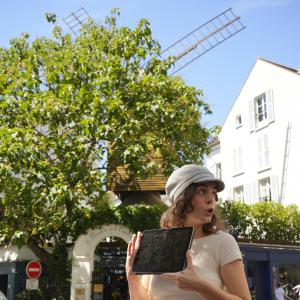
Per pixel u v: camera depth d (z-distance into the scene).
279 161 30.39
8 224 18.86
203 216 2.89
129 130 17.62
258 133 32.50
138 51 19.72
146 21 20.03
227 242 2.80
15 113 19.25
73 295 20.61
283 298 22.39
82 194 18.92
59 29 21.44
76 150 18.20
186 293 2.73
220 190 3.00
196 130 19.28
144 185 24.02
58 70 19.59
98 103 17.86
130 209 21.19
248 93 33.91
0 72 20.88
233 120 35.09
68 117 18.41
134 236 2.96
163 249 2.63
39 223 19.36
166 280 2.83
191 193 2.90
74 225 21.09
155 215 21.23
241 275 2.73
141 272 2.67
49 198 17.64
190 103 18.98
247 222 24.31
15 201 18.34
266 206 25.16
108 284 22.75
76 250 21.02
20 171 18.83
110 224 21.16
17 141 17.41
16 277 23.14
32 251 22.55
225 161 35.38
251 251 23.36
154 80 18.73
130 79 18.83
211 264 2.76
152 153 20.41
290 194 29.20
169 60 20.09
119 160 18.81
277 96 31.33
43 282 21.56
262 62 33.00
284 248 24.30
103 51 20.33
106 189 21.80
